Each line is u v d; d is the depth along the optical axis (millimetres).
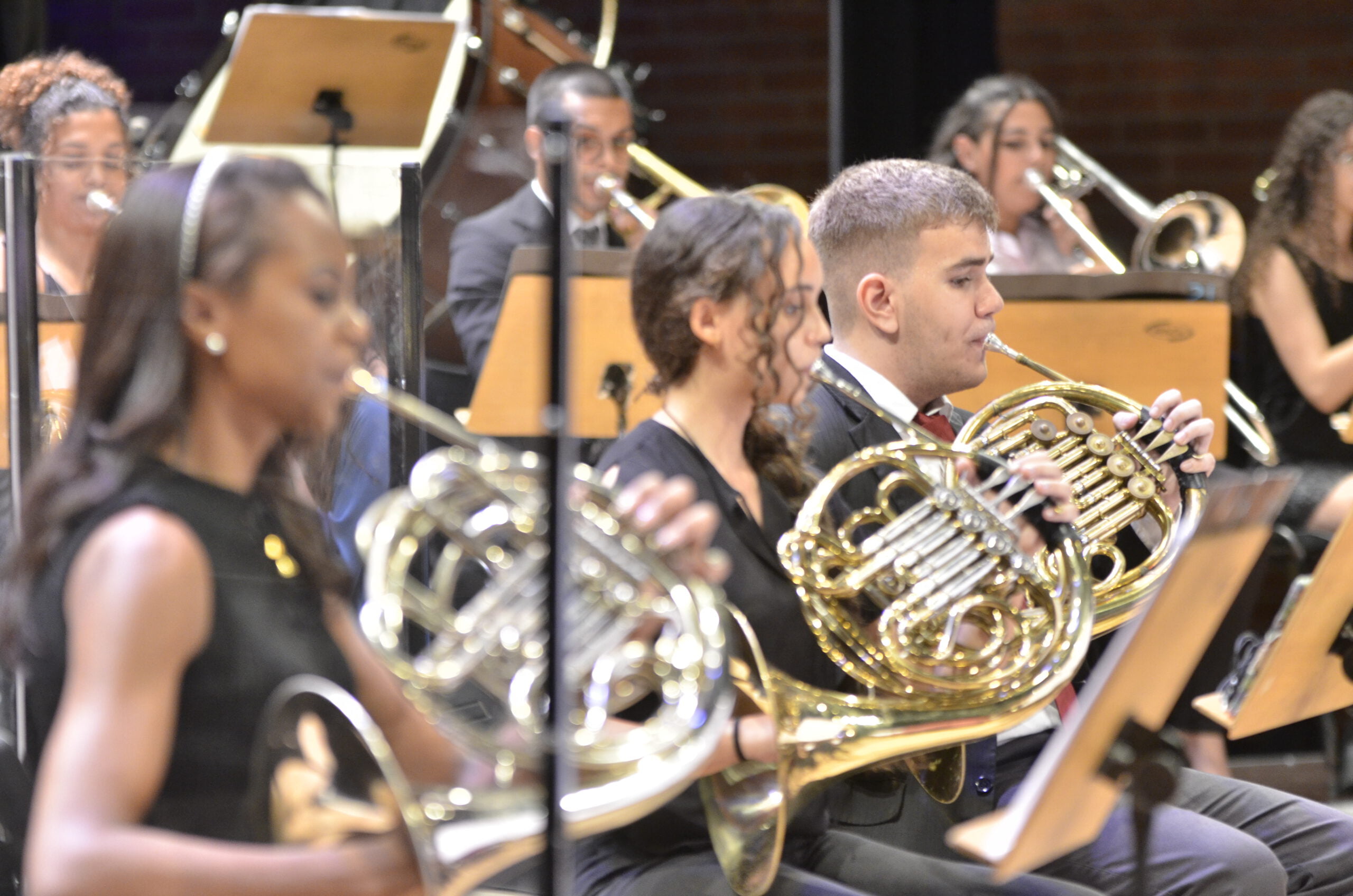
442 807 2412
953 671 3189
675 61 9398
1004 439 3879
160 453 2422
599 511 2582
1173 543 3812
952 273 3982
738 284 3234
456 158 4410
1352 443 6406
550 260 2438
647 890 3092
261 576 2480
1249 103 8930
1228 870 3629
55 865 2182
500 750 2396
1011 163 6746
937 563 3232
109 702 2258
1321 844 4020
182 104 6098
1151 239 6746
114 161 2951
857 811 3533
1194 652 2785
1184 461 3857
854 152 7926
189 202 2438
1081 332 5223
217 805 2350
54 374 3012
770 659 3250
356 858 2340
